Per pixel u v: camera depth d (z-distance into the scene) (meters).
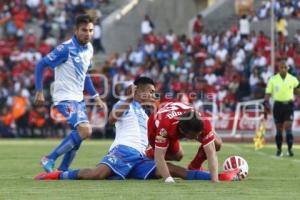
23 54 97.75
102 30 106.00
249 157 50.28
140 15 109.12
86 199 25.84
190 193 27.41
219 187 29.31
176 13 111.94
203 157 32.66
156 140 31.12
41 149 59.94
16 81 91.31
